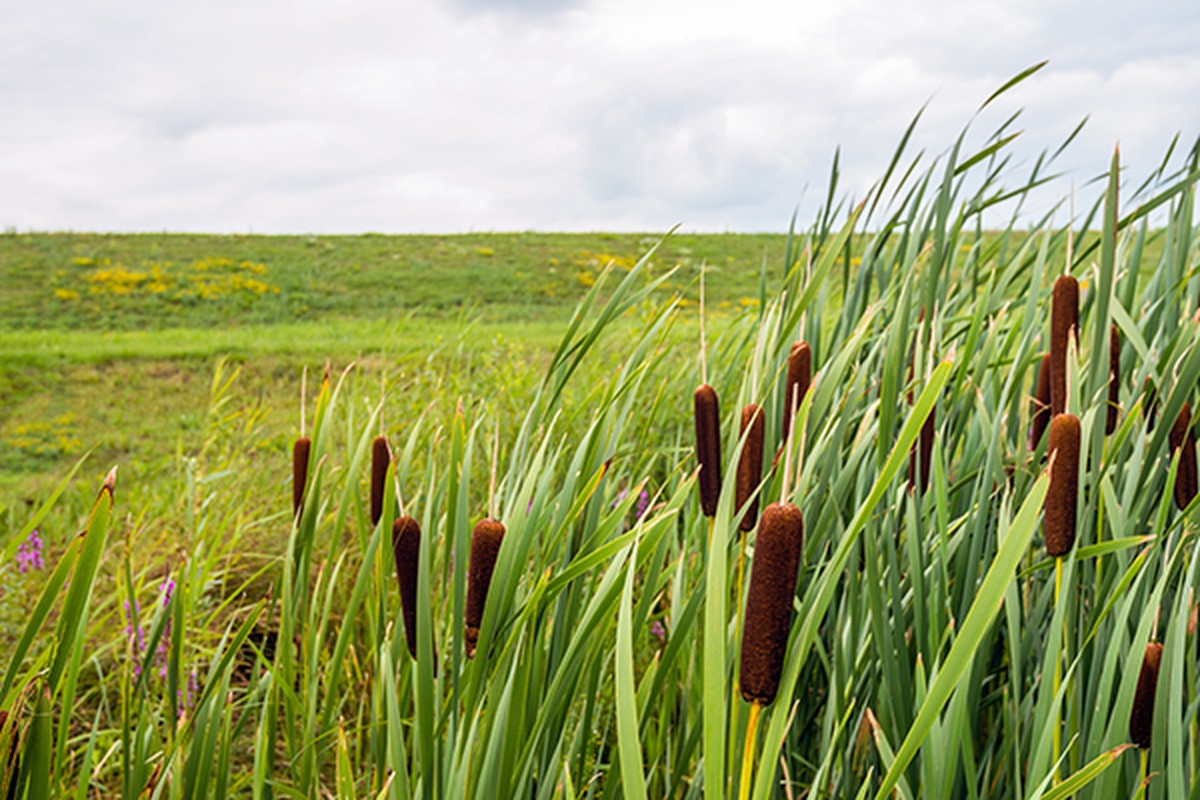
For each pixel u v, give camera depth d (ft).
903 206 6.89
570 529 4.84
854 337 4.08
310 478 4.93
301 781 5.03
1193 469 4.51
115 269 78.95
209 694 4.76
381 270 88.58
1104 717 3.79
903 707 4.61
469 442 4.28
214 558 8.80
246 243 98.84
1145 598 4.44
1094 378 4.50
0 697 3.56
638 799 2.76
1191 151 6.27
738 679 3.17
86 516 15.60
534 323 63.10
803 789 5.68
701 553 5.39
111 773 7.82
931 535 5.50
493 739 3.81
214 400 13.69
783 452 4.25
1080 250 7.04
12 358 43.06
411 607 4.05
